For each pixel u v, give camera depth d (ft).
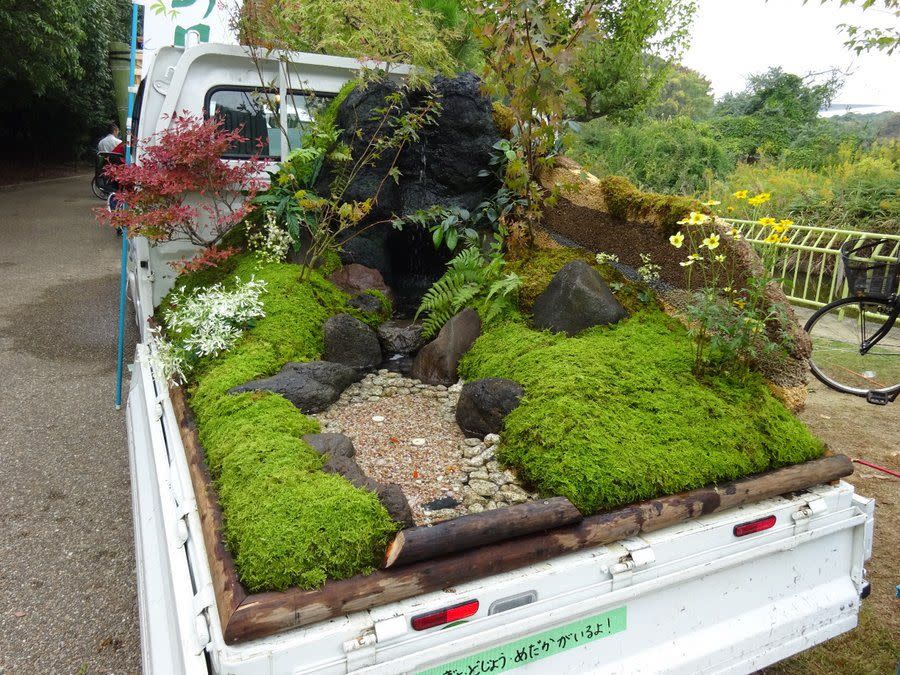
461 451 8.01
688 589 5.98
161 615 5.68
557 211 11.91
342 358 10.28
